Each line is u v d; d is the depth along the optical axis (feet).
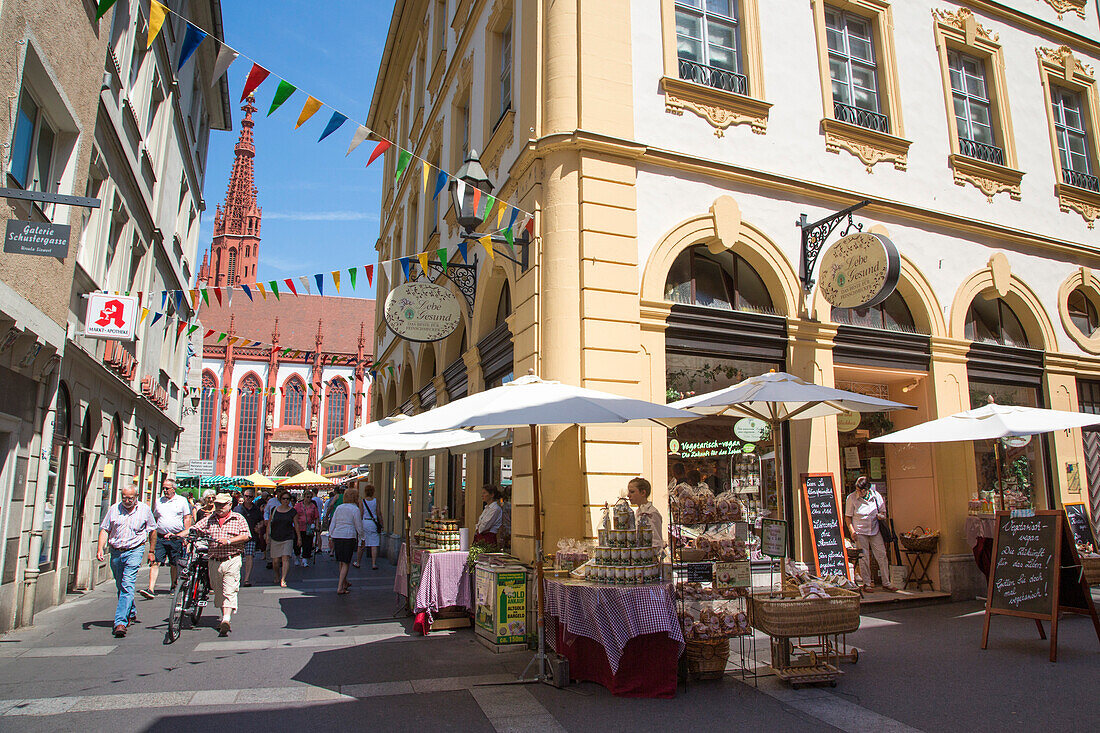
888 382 35.19
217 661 21.83
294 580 45.34
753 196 30.86
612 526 19.22
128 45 42.14
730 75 31.86
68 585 39.81
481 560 25.55
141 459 59.62
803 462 30.01
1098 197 42.09
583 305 26.27
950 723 15.40
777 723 15.61
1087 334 41.09
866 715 16.05
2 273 23.97
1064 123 43.06
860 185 33.68
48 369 29.58
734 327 29.22
